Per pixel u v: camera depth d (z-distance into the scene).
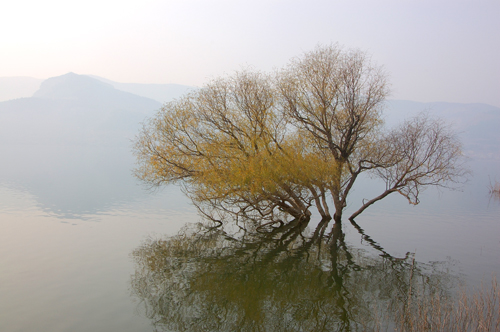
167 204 34.12
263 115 22.34
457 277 15.84
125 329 11.13
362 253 19.66
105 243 20.50
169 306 12.73
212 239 22.31
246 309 12.59
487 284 14.89
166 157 23.69
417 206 36.19
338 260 18.34
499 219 30.06
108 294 13.58
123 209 31.09
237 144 22.64
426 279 15.52
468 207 36.00
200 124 23.11
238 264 17.48
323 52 23.19
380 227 26.19
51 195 37.59
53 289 13.90
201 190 23.47
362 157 25.33
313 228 25.66
